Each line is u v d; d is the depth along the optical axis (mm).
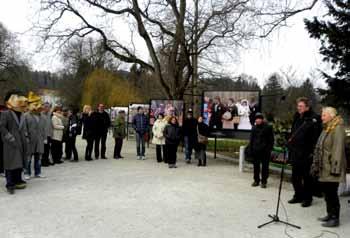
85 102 40938
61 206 6172
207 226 5312
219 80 22438
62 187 7688
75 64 45938
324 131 5645
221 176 9625
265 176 8289
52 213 5750
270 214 6055
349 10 10906
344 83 10938
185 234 4934
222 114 12977
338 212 5500
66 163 11359
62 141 11297
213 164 12125
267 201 6961
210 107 13148
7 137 6914
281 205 6691
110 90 41031
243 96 12656
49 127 10547
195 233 4988
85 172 9656
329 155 5457
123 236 4785
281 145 10750
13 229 4965
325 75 11391
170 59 17391
